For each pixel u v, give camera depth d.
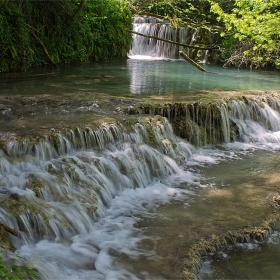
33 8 18.45
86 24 21.41
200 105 10.80
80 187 7.14
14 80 14.22
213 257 5.94
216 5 19.22
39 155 7.40
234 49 21.77
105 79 15.19
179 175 8.76
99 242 6.13
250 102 12.02
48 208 6.28
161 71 18.42
